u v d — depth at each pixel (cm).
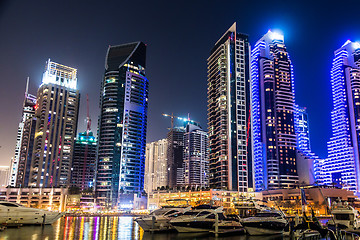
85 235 6569
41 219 8038
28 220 7825
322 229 4722
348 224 6931
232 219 7388
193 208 7825
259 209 7869
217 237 6481
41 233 6550
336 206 7306
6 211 7512
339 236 5106
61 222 10706
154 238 6256
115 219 14188
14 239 5572
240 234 7069
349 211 6988
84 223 10481
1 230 6675
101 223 10694
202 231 7344
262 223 6831
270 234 6881
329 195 19662
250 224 6769
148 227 7431
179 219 7194
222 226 7075
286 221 7125
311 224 4838
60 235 6344
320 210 18575
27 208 7862
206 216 7212
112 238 6203
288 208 19475
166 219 7650
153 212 7956
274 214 7119
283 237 6475
